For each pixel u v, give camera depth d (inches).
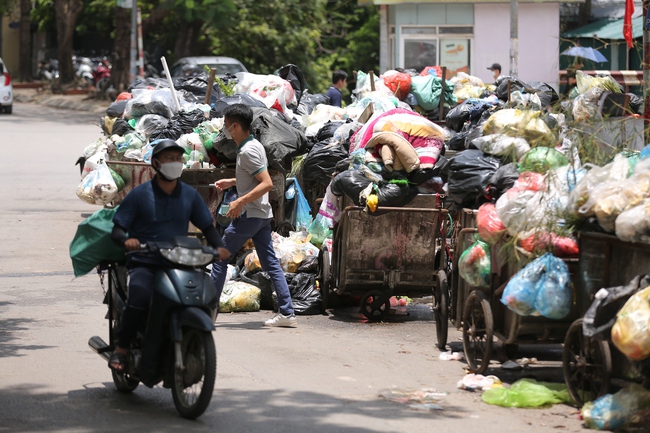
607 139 449.1
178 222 358.0
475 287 417.7
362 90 787.4
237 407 357.1
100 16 2662.4
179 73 1779.0
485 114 597.3
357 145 552.1
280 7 2209.6
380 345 469.4
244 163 483.5
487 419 348.2
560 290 364.5
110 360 353.7
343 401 368.2
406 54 1625.2
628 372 342.6
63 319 509.0
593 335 331.9
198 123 685.9
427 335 495.2
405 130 522.3
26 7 2829.7
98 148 826.8
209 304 338.0
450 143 563.2
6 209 892.6
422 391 384.8
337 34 2546.8
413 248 514.6
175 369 340.8
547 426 340.8
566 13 1744.6
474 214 434.0
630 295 329.1
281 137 589.6
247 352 445.7
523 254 375.9
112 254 367.9
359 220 507.8
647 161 349.4
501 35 1605.6
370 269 514.9
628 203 336.5
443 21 1609.3
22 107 2308.1
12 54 3193.9
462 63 1619.1
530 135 457.7
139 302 343.6
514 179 420.2
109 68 2481.5
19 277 622.2
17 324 496.7
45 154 1330.0
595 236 355.9
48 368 411.2
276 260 506.3
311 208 656.4
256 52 2240.4
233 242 492.4
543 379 407.8
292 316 503.8
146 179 683.4
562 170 390.3
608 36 1583.4
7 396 369.1
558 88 1163.9
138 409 354.3
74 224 822.5
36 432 325.7
